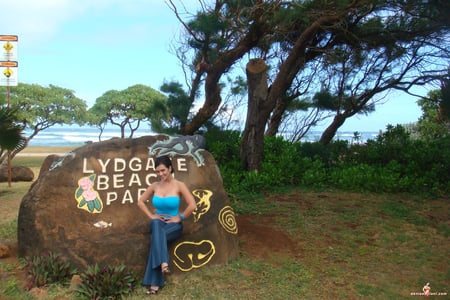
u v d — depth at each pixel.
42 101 32.09
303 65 13.00
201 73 12.88
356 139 13.35
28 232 5.37
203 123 12.82
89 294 4.56
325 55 13.03
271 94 10.23
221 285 4.96
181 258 5.31
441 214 8.05
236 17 10.48
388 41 12.08
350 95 14.16
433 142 11.95
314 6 9.48
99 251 5.18
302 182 10.40
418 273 5.46
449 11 8.63
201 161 6.27
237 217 7.55
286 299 4.65
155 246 4.75
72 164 5.80
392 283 5.14
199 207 5.77
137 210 5.64
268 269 5.41
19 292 4.71
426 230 7.09
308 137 15.94
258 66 10.31
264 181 9.83
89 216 5.50
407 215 7.87
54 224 5.36
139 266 5.15
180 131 12.57
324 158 12.20
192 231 5.52
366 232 6.92
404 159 11.43
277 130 14.99
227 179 9.99
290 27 11.46
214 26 10.16
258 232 6.75
